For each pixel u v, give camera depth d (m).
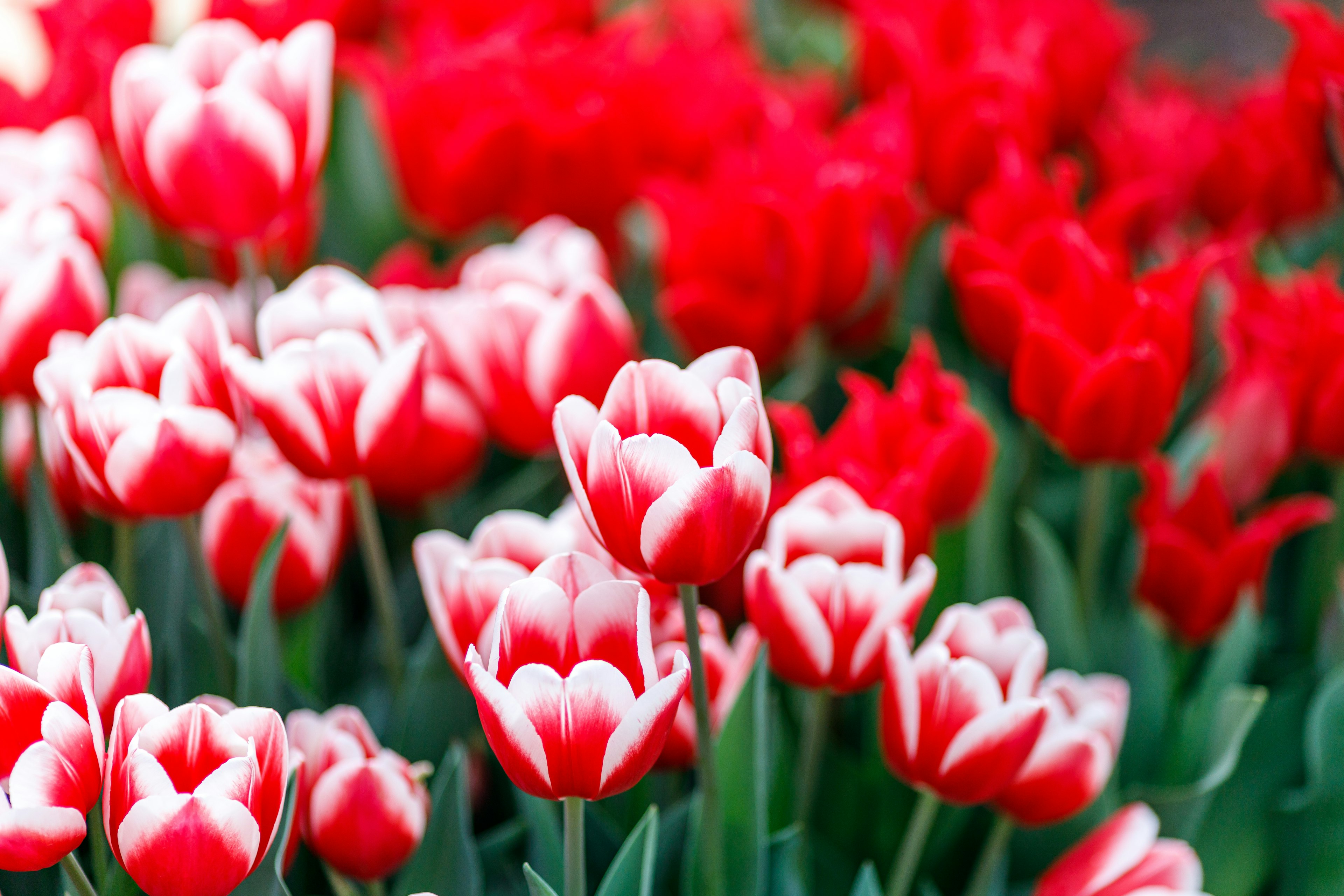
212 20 1.81
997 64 1.79
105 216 1.72
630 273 1.90
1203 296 1.76
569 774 1.39
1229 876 1.67
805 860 1.57
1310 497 1.78
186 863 1.39
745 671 1.52
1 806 1.38
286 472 1.59
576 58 1.82
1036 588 1.64
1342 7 2.98
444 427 1.60
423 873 1.50
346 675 1.72
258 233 1.57
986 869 1.53
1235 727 1.61
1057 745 1.49
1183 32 3.90
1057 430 1.61
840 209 1.66
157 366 1.49
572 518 1.51
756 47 2.89
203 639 1.59
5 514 1.67
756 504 1.40
